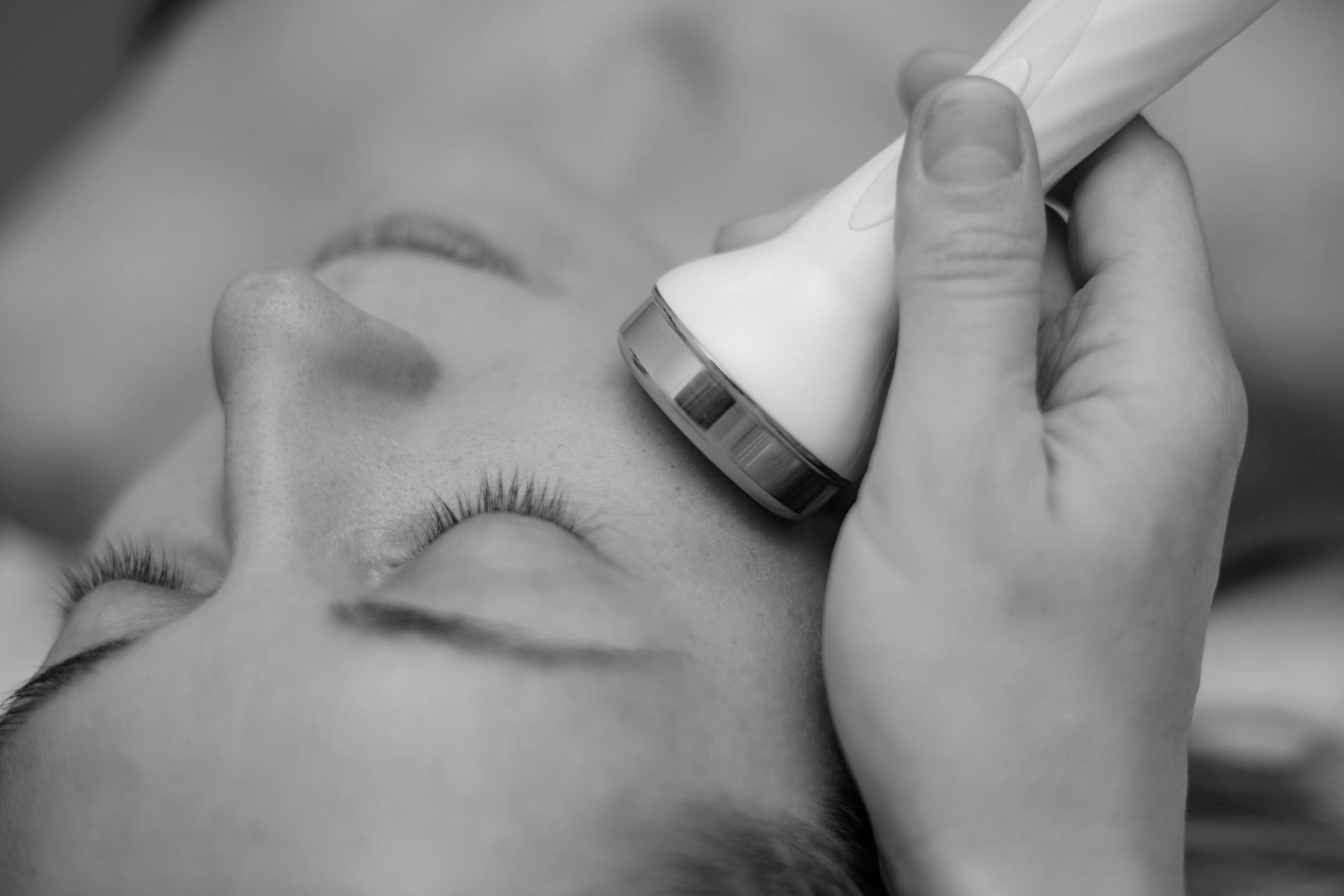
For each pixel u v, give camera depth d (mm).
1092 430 324
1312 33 473
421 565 332
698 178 483
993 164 309
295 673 318
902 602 317
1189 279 338
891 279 328
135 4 639
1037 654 317
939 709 318
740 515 354
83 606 359
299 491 340
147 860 314
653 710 323
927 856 324
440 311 383
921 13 484
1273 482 495
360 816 310
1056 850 321
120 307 565
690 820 320
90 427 567
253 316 347
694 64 489
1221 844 436
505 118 496
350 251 414
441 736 313
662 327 331
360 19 542
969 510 313
